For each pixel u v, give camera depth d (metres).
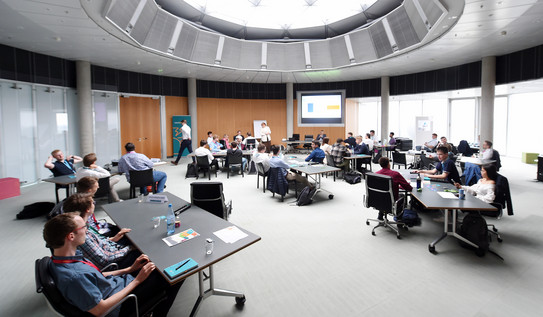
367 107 15.45
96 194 4.52
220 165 10.08
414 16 6.81
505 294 2.49
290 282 2.71
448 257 3.19
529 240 3.59
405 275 2.82
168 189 6.58
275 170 5.54
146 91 11.12
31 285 2.73
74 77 8.55
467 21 5.58
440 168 4.72
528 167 8.97
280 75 11.66
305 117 13.70
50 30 5.86
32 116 7.39
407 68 10.28
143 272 1.74
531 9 5.00
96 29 5.89
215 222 2.57
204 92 13.04
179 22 8.00
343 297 2.47
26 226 4.25
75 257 1.58
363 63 9.57
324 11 9.15
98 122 9.56
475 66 9.16
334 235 3.84
